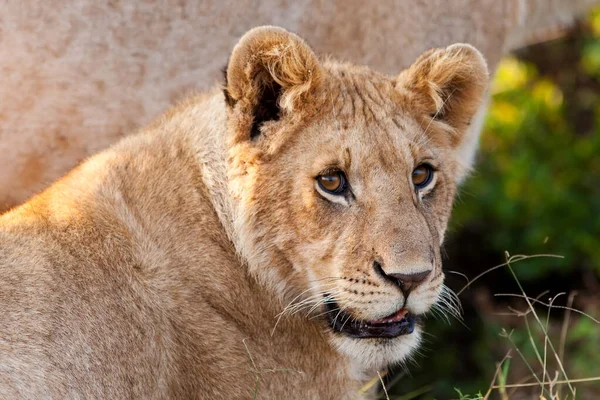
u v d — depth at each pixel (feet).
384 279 23.86
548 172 52.39
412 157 25.14
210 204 25.73
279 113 25.23
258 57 24.77
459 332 48.85
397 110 25.80
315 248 24.71
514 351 45.44
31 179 34.04
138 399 24.21
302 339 25.76
